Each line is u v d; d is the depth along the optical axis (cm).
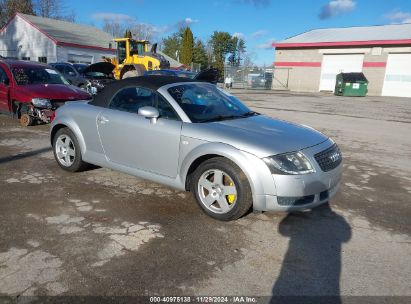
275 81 3550
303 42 3328
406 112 1652
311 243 362
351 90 2777
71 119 530
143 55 2030
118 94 495
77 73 1639
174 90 458
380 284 297
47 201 443
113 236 360
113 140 483
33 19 3497
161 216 410
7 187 487
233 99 525
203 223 396
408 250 354
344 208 457
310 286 292
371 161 709
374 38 3069
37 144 729
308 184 372
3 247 333
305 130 448
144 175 462
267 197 370
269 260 328
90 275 295
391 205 475
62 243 344
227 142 386
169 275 299
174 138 421
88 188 491
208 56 6706
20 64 947
